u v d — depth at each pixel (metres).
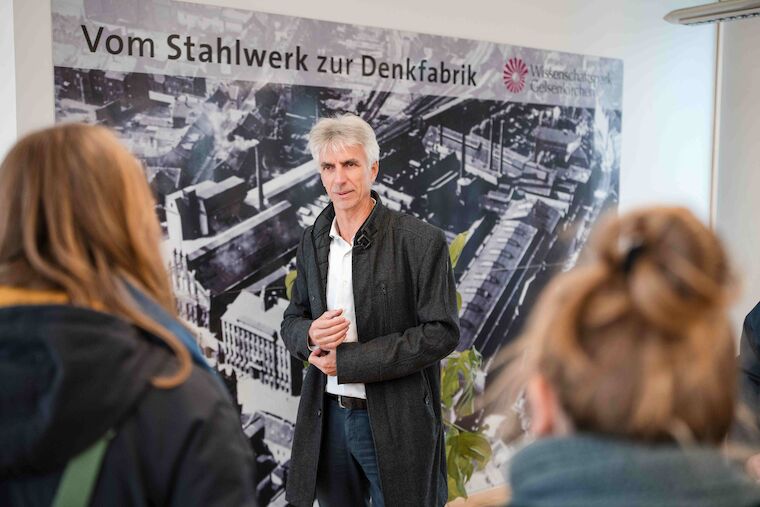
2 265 1.02
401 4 3.40
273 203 3.10
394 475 2.42
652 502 0.63
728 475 0.66
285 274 3.15
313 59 3.15
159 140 2.82
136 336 1.00
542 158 3.93
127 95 2.74
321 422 2.54
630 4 4.24
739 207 4.56
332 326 2.38
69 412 0.91
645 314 0.68
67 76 2.62
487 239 3.76
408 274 2.49
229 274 3.01
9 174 1.04
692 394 0.67
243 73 2.98
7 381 0.91
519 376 0.80
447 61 3.55
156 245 1.11
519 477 0.71
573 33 4.02
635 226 0.73
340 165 2.47
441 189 3.58
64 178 1.02
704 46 4.61
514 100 3.80
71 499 0.94
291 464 2.57
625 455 0.66
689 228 0.71
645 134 4.39
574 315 0.71
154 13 2.77
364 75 3.30
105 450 0.96
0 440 0.91
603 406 0.68
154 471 0.99
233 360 3.04
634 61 4.30
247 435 3.09
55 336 0.92
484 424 3.80
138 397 0.97
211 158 2.93
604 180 4.21
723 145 4.64
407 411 2.44
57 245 0.99
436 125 3.54
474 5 3.63
